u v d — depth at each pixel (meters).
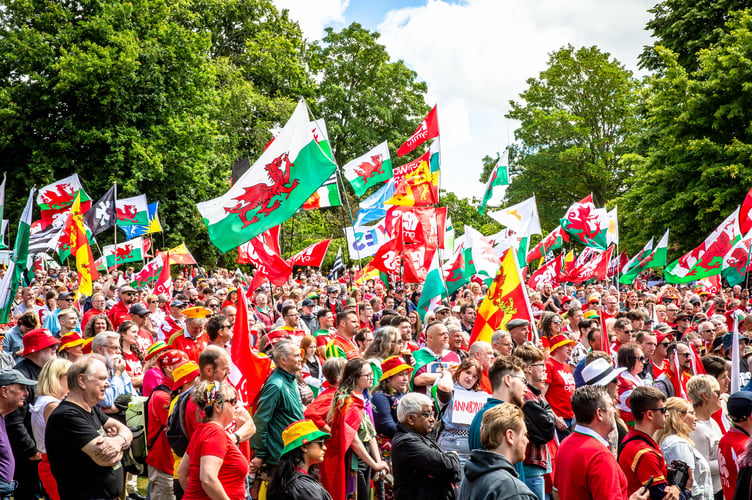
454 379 6.87
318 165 8.34
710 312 15.29
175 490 6.00
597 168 48.62
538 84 51.16
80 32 31.86
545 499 6.99
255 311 12.47
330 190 14.23
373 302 14.13
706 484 5.76
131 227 24.55
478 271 14.42
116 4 32.28
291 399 6.54
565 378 7.95
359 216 15.39
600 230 20.58
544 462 6.05
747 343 9.82
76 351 7.64
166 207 34.44
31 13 32.03
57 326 11.05
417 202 14.38
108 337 7.57
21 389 5.69
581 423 4.92
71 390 5.37
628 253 34.06
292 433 5.09
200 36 36.84
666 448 5.49
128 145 32.84
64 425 5.19
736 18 30.56
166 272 16.53
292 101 44.22
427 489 5.44
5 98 30.78
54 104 31.62
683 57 34.69
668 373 8.34
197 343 8.59
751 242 16.44
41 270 22.02
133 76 31.52
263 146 41.00
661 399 5.22
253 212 8.31
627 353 7.63
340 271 26.02
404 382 6.89
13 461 5.70
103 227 20.69
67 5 32.81
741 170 27.95
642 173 32.53
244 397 6.81
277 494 4.98
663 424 5.24
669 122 31.47
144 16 33.97
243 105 40.34
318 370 9.20
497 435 4.14
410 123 49.44
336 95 47.25
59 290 14.87
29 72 31.69
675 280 19.28
